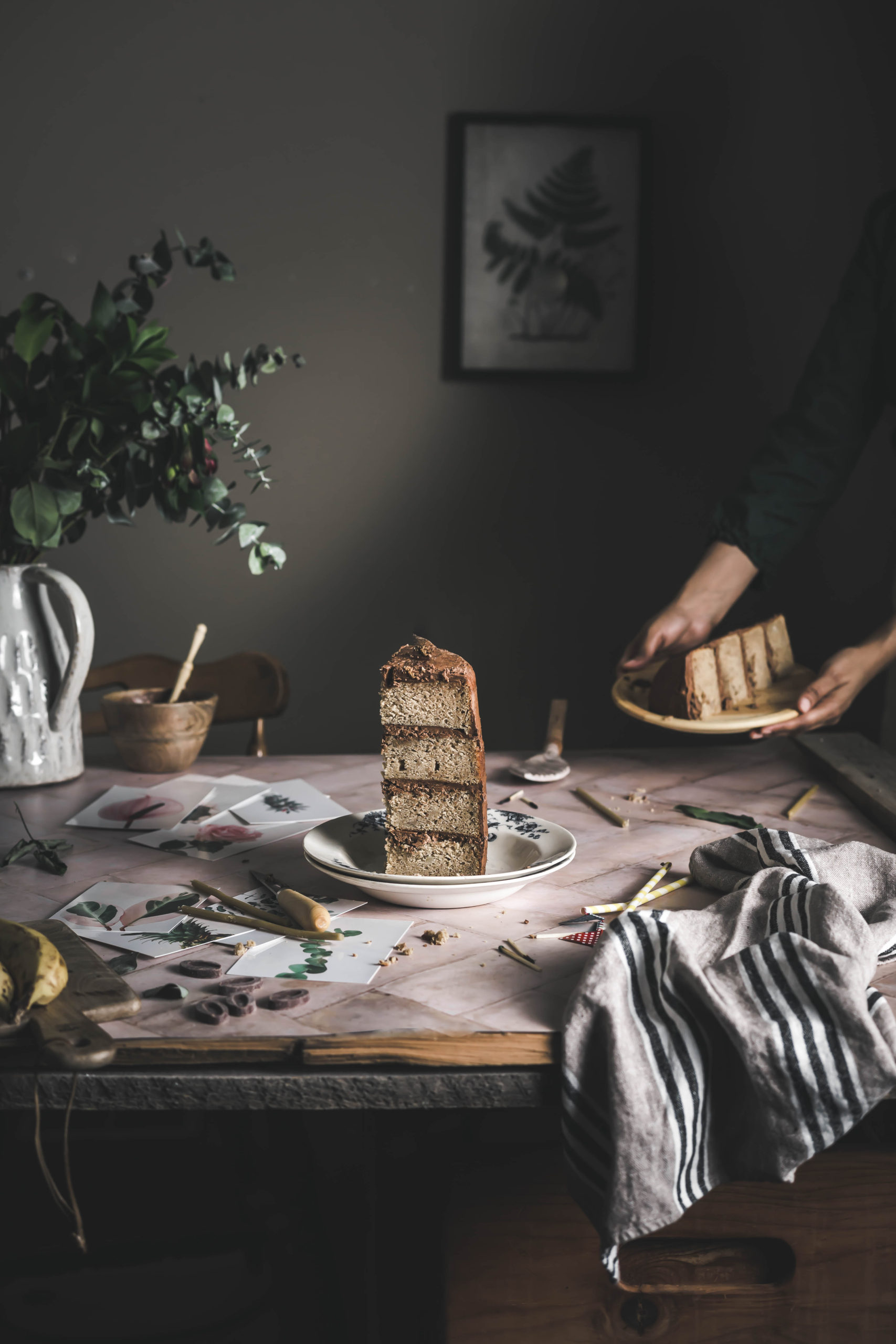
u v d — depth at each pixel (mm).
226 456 2650
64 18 2492
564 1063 748
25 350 1348
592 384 2705
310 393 2656
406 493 2713
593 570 2781
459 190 2602
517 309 2652
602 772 1515
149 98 2537
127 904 1029
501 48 2592
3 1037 766
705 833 1241
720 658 1587
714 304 2711
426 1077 760
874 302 1756
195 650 1519
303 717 2770
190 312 2602
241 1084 750
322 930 943
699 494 2773
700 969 769
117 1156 1306
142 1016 796
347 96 2572
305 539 2705
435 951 918
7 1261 1101
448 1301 885
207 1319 1046
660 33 2617
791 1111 724
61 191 2545
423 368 2674
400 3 2557
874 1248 894
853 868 980
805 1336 905
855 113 2670
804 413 1786
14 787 1427
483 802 1019
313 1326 1107
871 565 2824
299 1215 1249
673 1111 727
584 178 2619
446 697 998
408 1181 1062
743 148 2664
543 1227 885
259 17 2531
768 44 2639
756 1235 886
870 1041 730
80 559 2646
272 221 2594
